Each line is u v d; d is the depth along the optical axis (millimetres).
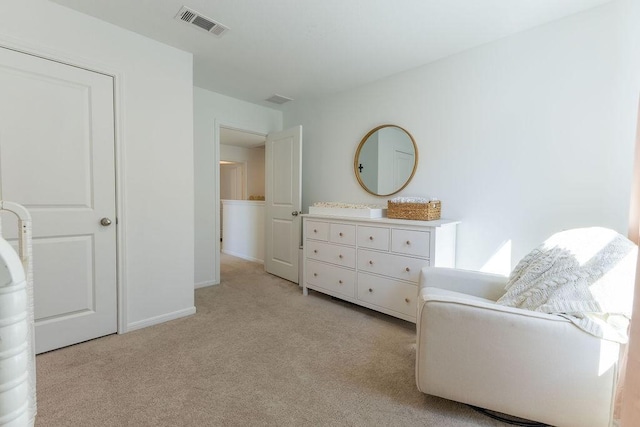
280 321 2352
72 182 1873
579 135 1841
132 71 2078
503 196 2146
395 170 2783
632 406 731
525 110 2037
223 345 1950
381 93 2875
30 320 836
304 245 3012
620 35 1692
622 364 1190
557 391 1123
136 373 1622
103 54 1949
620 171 1718
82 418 1284
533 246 2027
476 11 1813
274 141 3771
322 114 3445
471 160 2293
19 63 1671
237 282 3496
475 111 2264
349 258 2588
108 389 1482
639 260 731
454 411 1360
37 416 1287
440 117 2461
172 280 2350
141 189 2158
